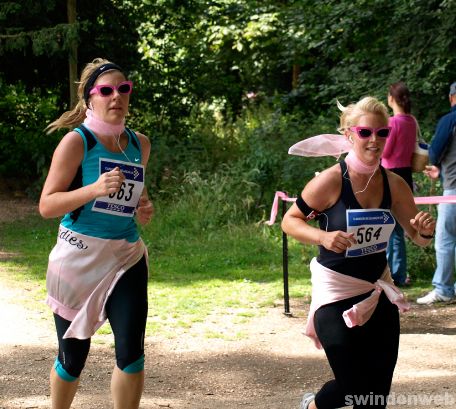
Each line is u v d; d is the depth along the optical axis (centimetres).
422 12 1627
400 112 1098
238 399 686
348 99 1752
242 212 1630
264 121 1967
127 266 513
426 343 852
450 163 1009
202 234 1559
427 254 1235
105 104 509
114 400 499
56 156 508
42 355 816
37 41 1867
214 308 1041
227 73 2561
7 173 2123
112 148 517
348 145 492
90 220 509
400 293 474
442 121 1001
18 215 1800
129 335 495
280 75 2528
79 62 2100
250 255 1401
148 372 770
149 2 2130
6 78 2156
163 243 1495
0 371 756
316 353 836
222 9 2300
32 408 643
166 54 2167
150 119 2130
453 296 1053
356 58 1803
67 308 516
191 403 667
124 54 2120
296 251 1413
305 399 527
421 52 1630
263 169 1670
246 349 850
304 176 1619
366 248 481
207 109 2222
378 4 1705
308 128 1777
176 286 1173
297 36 1895
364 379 472
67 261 511
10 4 1883
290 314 1006
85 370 773
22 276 1223
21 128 2209
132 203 517
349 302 481
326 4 1817
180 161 1861
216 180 1698
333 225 484
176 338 893
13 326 932
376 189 485
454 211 1023
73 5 1945
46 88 2198
